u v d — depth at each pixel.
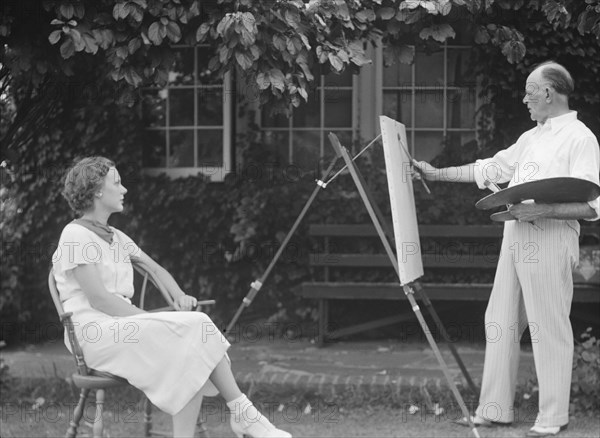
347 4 4.70
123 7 4.42
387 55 4.88
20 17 4.69
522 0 5.12
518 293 4.76
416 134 7.36
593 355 4.99
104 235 4.11
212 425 4.87
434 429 4.70
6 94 5.66
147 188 7.35
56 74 5.14
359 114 7.39
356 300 7.22
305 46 4.64
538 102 4.61
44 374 5.82
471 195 7.02
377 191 7.04
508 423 4.77
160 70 4.70
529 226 4.61
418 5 4.66
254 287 4.89
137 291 7.39
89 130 7.29
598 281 6.25
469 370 5.97
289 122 7.45
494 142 7.12
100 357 3.91
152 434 4.52
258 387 5.42
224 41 4.39
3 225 7.36
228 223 7.34
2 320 7.19
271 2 4.50
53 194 7.30
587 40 6.50
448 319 7.12
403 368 6.06
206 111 7.48
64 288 4.04
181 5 4.58
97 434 4.05
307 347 6.90
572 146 4.49
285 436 3.92
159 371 3.87
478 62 7.08
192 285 7.38
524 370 6.03
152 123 7.55
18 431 4.68
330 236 6.91
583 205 4.43
